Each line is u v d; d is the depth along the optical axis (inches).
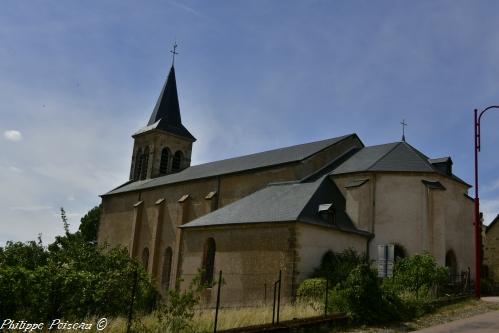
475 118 843.4
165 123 1964.8
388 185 1033.5
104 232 1847.9
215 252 948.6
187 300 432.5
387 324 532.7
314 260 850.1
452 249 1056.8
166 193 1571.1
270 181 1219.9
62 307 405.4
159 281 1467.8
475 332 483.2
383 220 1014.4
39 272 400.5
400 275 748.6
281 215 877.2
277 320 471.8
